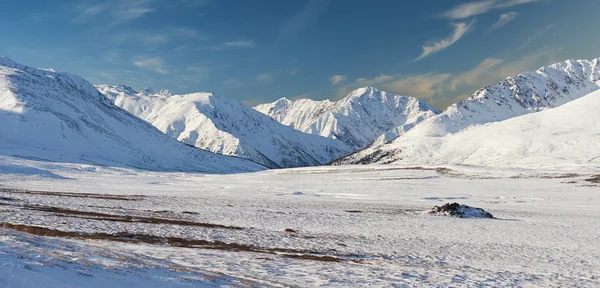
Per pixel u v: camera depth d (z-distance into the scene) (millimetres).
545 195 72562
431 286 14961
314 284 13812
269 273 15172
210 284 10578
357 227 33688
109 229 25078
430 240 28156
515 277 17594
